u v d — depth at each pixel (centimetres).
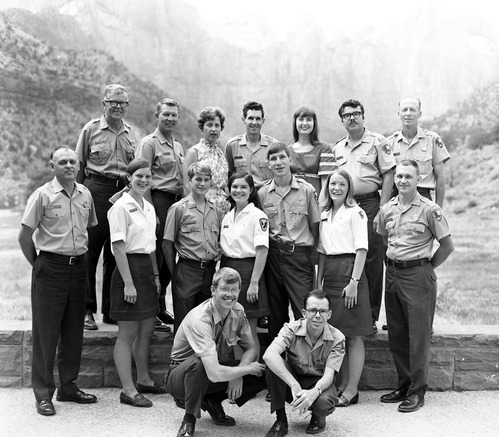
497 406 385
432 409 379
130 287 367
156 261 396
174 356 346
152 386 398
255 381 349
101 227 422
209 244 383
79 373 413
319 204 402
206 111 422
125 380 380
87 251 389
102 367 414
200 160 419
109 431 337
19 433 333
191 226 382
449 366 419
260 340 413
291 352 343
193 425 328
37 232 368
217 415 353
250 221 378
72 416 360
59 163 358
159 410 371
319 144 433
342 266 381
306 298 339
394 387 420
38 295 362
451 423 354
